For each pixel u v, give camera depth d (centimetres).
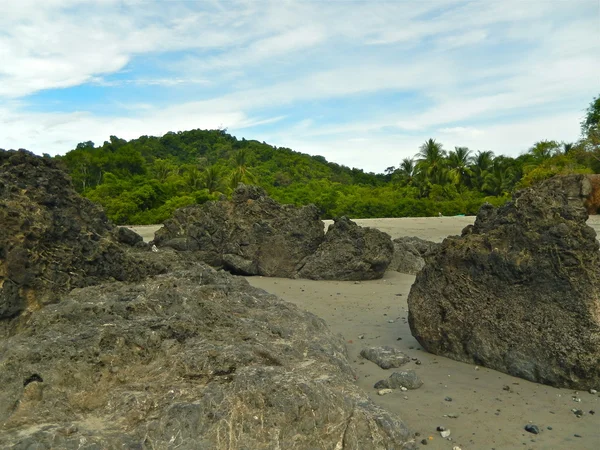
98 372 586
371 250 1762
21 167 1063
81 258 1002
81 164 7150
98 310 723
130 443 486
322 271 1775
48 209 1021
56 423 512
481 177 7112
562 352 755
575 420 661
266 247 1859
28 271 903
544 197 877
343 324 1143
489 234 901
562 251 792
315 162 11131
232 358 611
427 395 739
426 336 921
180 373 595
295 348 720
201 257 1923
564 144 7375
